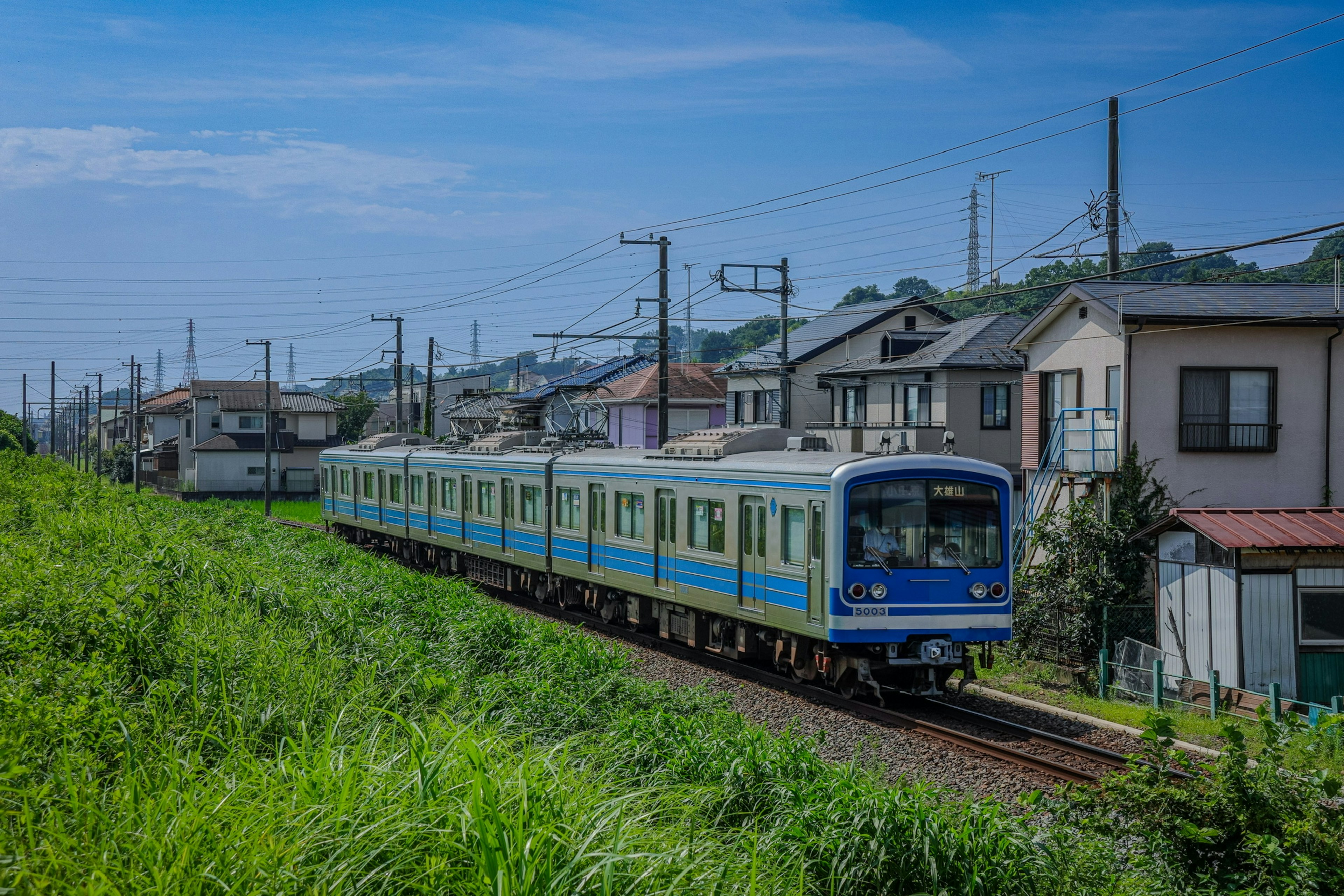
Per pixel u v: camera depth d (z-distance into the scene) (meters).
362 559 17.89
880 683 11.87
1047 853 6.31
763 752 7.39
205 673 7.74
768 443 14.32
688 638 14.69
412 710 8.04
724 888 4.92
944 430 12.93
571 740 6.42
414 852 4.43
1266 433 17.31
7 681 6.29
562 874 4.33
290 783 5.12
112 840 4.21
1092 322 18.34
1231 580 12.41
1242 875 5.92
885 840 6.04
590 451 18.25
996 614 11.55
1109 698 12.64
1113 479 17.12
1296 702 10.84
